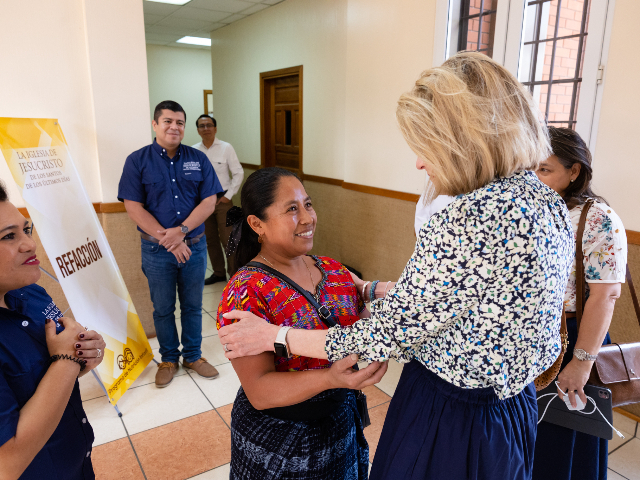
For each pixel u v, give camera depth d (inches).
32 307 38.9
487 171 29.4
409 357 33.7
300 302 40.2
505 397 32.3
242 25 218.1
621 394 53.6
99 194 115.2
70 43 105.6
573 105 96.3
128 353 96.8
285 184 41.1
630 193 86.0
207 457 78.0
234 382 103.0
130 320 100.2
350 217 158.1
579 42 93.2
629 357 54.9
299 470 40.6
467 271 28.9
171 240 95.4
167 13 208.5
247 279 39.9
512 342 30.3
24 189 72.4
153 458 77.6
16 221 34.4
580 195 54.2
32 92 103.3
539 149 30.4
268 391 35.6
